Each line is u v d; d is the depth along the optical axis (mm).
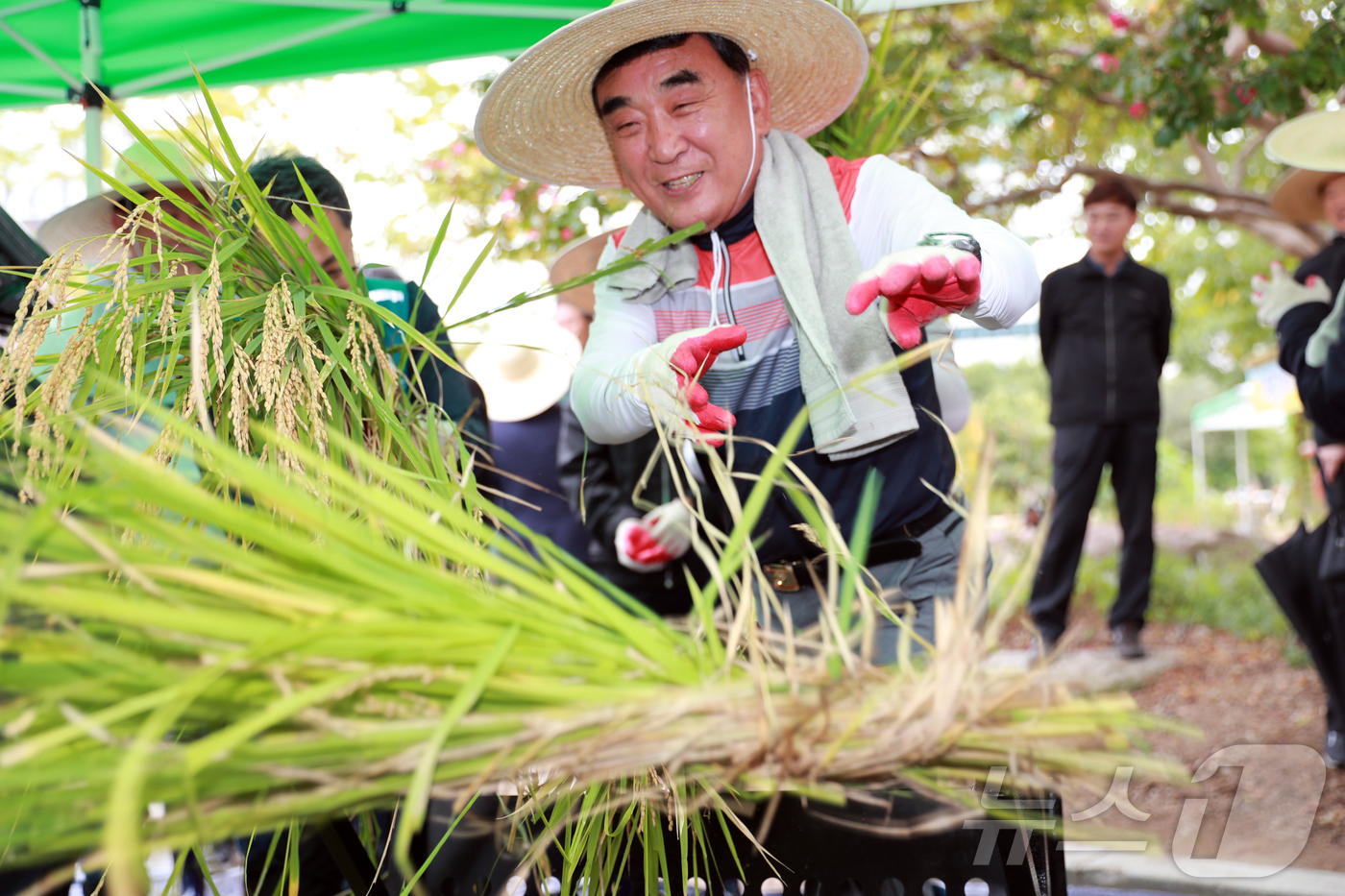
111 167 3545
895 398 1586
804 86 1903
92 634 732
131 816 499
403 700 692
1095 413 4781
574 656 764
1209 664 5254
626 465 3045
